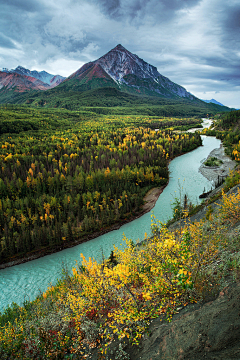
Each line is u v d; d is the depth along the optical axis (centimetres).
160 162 13338
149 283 839
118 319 797
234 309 575
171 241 809
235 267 796
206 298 735
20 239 6775
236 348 476
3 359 996
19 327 1194
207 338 545
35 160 13775
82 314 930
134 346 718
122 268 883
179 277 725
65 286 1612
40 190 10094
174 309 768
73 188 10294
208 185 10019
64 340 907
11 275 5791
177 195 9238
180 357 550
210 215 1831
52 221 7800
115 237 7150
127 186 10331
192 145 18488
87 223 7444
